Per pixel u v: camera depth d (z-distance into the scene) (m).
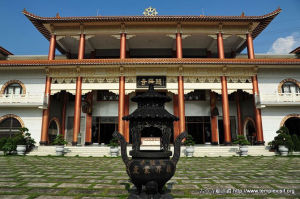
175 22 26.36
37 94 25.30
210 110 28.81
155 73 24.81
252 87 24.83
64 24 26.56
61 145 21.09
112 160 17.25
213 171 11.91
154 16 25.41
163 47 31.91
